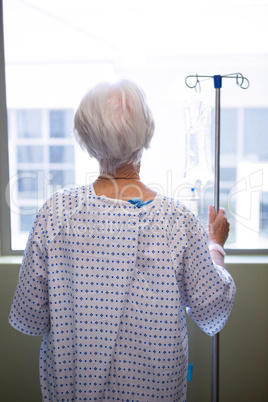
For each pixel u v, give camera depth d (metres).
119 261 0.83
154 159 1.54
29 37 1.51
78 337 0.84
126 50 1.52
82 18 1.51
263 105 1.56
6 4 1.49
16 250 1.59
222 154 1.59
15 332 1.51
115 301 0.84
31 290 0.89
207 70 1.53
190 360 1.51
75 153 1.59
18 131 1.57
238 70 1.53
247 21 1.50
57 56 1.53
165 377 0.86
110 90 0.83
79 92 1.55
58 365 0.87
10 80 1.54
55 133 1.58
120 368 0.86
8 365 1.52
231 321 1.50
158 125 1.52
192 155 1.44
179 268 0.87
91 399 0.86
